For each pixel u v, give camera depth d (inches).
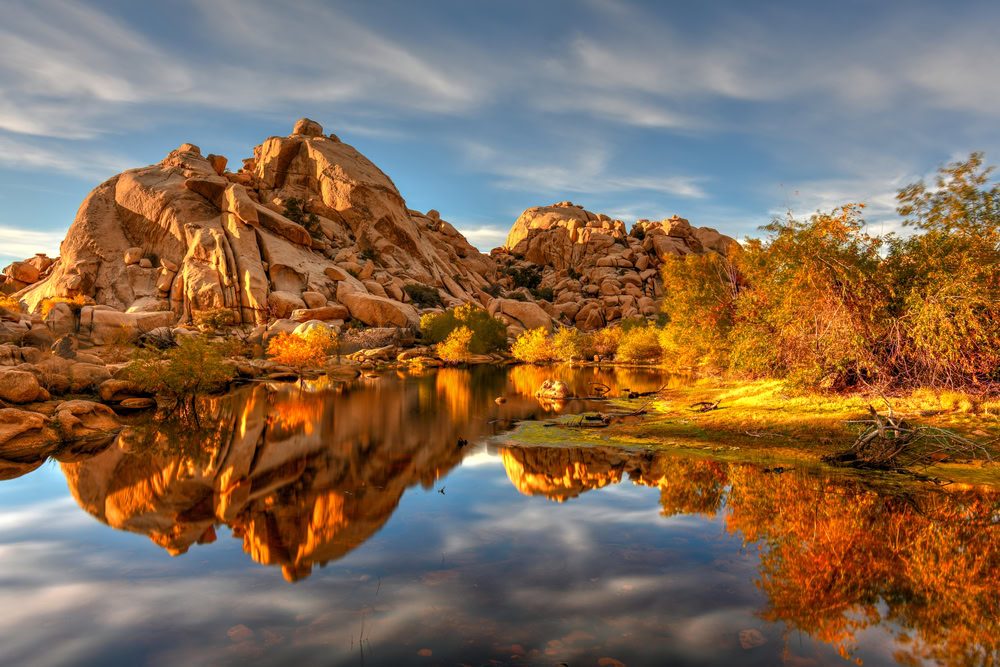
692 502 333.1
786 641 173.0
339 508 330.0
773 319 670.5
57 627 184.9
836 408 539.2
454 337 2130.9
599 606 197.5
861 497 336.2
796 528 283.0
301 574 228.8
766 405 610.5
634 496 348.8
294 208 3686.0
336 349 2060.8
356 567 236.2
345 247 3732.8
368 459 475.8
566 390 960.3
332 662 161.3
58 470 436.8
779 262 716.7
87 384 826.8
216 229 2933.1
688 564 237.5
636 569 232.2
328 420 710.5
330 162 4099.4
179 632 180.9
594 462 451.5
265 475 416.5
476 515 312.3
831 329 604.4
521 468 436.5
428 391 1103.6
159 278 2881.4
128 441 565.9
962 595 206.7
